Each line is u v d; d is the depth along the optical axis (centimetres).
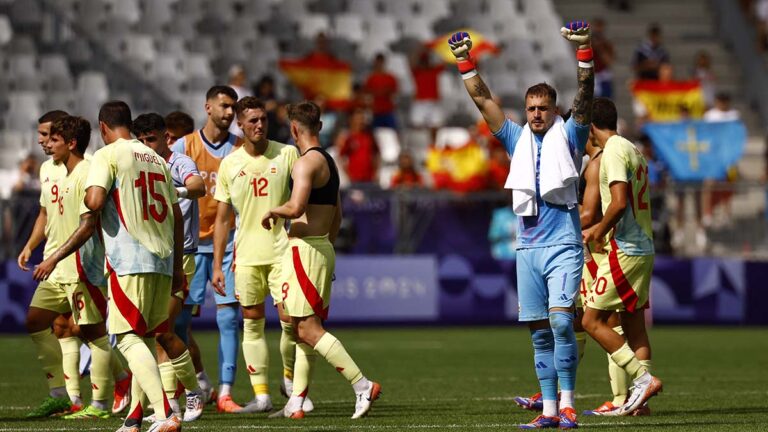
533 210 2581
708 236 6762
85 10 8638
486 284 6581
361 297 6431
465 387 3806
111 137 2583
